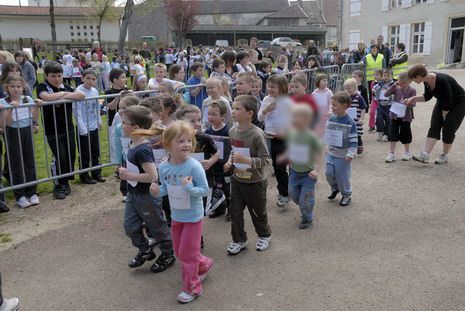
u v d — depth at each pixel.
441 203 4.98
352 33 32.91
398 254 3.83
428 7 27.22
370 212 4.80
